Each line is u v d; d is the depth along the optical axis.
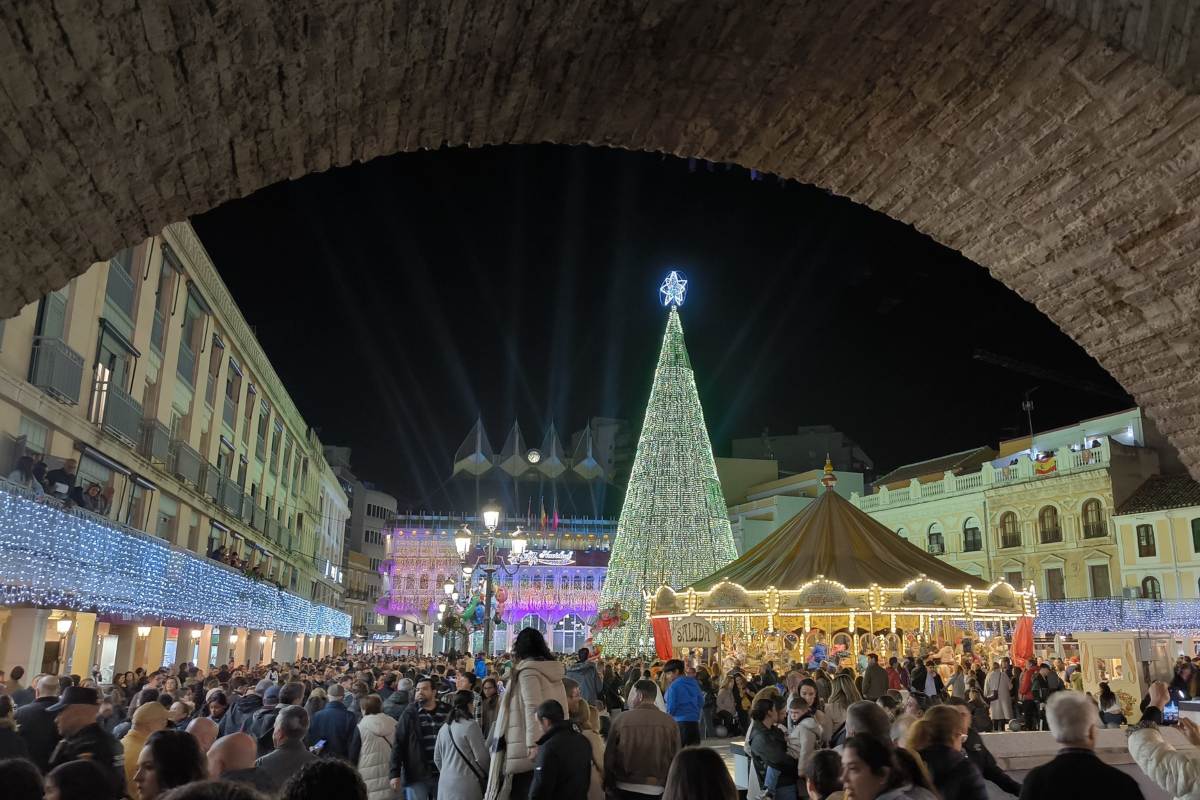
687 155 7.82
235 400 30.94
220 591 23.73
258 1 5.11
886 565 23.08
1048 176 7.23
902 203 8.17
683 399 39.00
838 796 4.40
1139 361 7.92
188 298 24.19
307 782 2.85
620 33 6.30
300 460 46.66
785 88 7.01
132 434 19.12
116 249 6.32
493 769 6.70
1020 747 8.70
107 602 15.37
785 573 23.42
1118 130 6.64
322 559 55.84
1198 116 6.27
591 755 6.33
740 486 64.19
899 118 7.25
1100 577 39.03
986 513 44.34
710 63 6.70
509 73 6.50
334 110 6.27
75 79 4.98
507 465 98.94
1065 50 6.27
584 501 96.31
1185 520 36.22
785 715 9.80
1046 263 7.87
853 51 6.60
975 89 6.82
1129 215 7.11
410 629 77.62
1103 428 42.53
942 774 4.90
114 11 4.76
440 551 75.88
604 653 36.72
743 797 10.87
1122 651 20.81
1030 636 24.14
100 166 5.56
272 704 8.98
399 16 5.62
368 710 8.96
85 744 4.92
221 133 5.94
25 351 14.69
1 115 4.93
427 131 6.97
